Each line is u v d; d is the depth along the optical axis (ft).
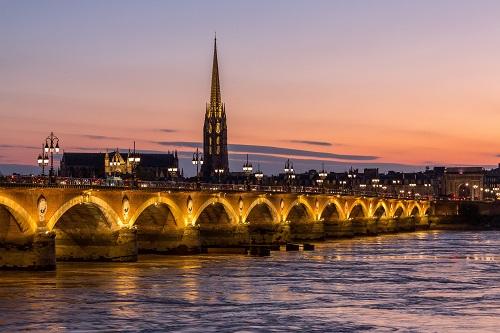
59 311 299.79
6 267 411.75
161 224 552.41
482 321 290.15
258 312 303.48
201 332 265.34
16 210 391.86
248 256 557.33
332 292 361.71
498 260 545.85
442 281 409.69
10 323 276.82
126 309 306.14
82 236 478.18
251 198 652.48
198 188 570.05
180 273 428.97
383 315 300.81
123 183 512.63
